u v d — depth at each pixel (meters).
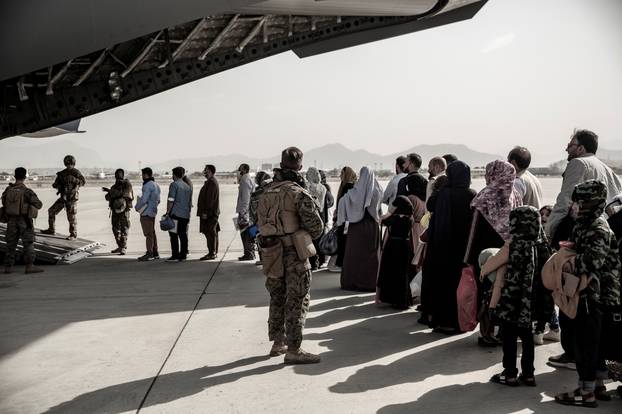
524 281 4.15
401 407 3.88
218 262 11.24
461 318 5.36
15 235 9.99
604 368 3.97
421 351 5.22
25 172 10.02
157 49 10.03
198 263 11.10
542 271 4.00
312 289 8.36
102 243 14.55
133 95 10.05
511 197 5.34
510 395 4.08
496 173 5.29
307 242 4.76
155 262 11.28
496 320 4.31
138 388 4.31
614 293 3.74
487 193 5.31
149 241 11.52
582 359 3.82
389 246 6.97
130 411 3.87
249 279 9.25
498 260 4.29
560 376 4.49
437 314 5.78
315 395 4.12
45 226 19.33
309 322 6.36
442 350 5.25
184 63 10.47
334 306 7.19
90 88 9.83
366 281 8.12
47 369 4.80
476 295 5.34
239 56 10.94
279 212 4.76
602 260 3.69
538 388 4.22
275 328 5.07
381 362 4.89
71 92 9.69
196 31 9.80
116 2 5.91
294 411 3.83
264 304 7.35
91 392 4.24
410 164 7.35
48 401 4.07
